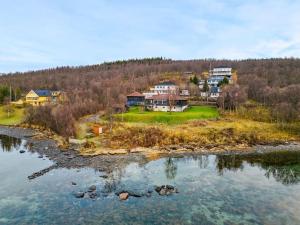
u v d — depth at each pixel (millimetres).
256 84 123812
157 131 67000
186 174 43188
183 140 64375
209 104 108312
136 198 33844
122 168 45906
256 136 69062
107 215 29656
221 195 34875
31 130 87438
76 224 27844
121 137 64938
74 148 58844
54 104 100000
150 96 108500
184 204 32281
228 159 52688
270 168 46906
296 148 61656
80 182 39125
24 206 31766
